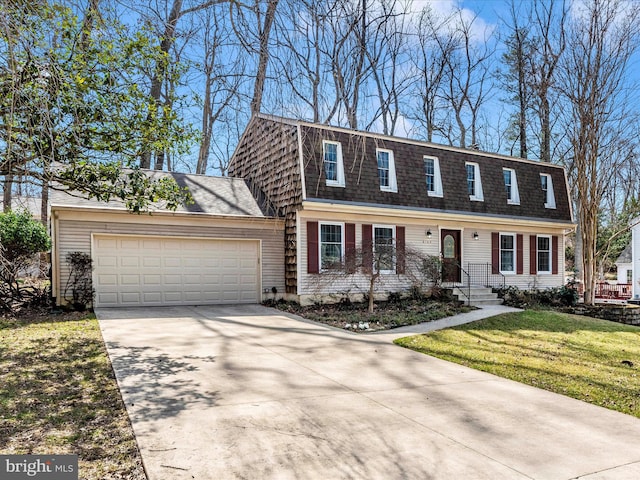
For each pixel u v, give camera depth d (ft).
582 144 51.90
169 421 13.84
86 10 20.57
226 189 49.83
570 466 11.82
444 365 22.84
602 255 87.20
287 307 42.73
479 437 13.61
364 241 46.98
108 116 21.63
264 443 12.54
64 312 35.60
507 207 56.44
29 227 37.70
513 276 57.16
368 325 34.24
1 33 15.62
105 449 11.91
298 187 43.98
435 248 51.75
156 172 49.01
